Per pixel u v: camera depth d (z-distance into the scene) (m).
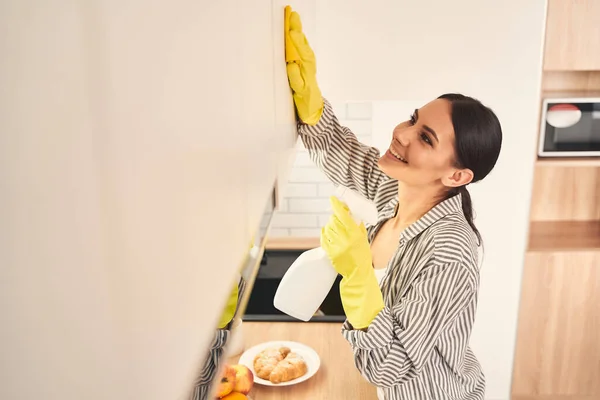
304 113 1.11
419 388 1.47
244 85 0.49
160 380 0.27
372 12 1.76
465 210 1.68
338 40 1.79
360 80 1.83
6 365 0.14
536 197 2.70
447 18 1.77
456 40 1.80
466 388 1.63
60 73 0.16
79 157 0.17
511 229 2.21
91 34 0.18
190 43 0.31
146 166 0.24
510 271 2.27
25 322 0.15
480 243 1.69
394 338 1.37
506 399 2.47
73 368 0.17
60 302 0.16
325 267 1.28
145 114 0.24
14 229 0.14
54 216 0.16
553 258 2.42
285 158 0.92
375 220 1.35
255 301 2.35
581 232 2.61
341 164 1.73
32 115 0.15
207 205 0.35
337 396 1.59
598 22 2.17
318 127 1.37
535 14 1.80
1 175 0.13
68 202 0.17
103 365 0.20
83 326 0.18
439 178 1.60
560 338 2.51
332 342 1.86
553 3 2.16
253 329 1.95
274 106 0.76
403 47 1.79
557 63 2.22
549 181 2.68
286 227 3.08
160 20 0.26
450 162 1.55
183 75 0.30
